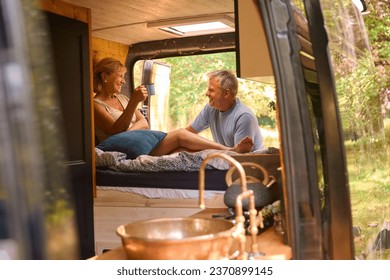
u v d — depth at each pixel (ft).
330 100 8.00
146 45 23.98
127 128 22.99
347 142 11.86
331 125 8.02
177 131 22.58
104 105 22.97
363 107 13.93
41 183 3.50
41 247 3.48
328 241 7.86
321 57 7.93
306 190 7.55
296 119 7.53
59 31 15.66
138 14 20.56
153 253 5.94
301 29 8.17
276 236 8.81
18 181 3.34
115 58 23.97
